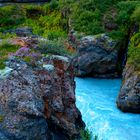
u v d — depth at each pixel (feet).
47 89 34.37
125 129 51.57
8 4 124.98
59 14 110.83
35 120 30.68
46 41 40.63
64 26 104.53
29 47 38.73
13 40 40.09
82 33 88.07
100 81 80.74
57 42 41.73
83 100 64.54
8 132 29.09
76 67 84.58
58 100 35.37
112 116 57.00
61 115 35.91
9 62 33.83
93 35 85.87
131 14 89.20
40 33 104.58
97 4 97.19
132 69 63.05
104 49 83.15
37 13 118.42
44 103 33.35
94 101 64.34
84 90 72.28
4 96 30.66
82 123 42.16
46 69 35.37
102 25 89.81
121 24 88.43
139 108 58.80
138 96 58.75
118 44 83.92
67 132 36.14
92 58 82.99
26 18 116.26
